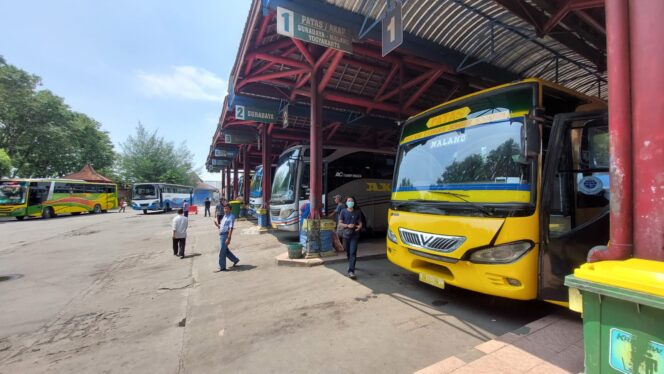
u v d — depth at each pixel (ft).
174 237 32.07
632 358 5.33
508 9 19.21
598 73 29.71
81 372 11.54
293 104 34.60
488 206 13.43
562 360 9.67
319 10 19.86
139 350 13.02
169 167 178.70
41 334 14.84
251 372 10.98
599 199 13.12
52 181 88.12
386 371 10.67
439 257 14.80
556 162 12.85
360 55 27.89
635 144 5.90
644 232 5.78
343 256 27.37
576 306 8.12
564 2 19.33
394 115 41.01
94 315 17.06
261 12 21.25
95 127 160.97
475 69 26.48
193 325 15.23
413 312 15.55
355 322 14.56
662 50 5.55
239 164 95.81
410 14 20.49
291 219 36.17
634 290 5.16
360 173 38.83
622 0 6.06
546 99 13.80
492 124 14.65
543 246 12.59
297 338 13.28
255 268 25.76
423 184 16.75
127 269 27.53
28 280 24.35
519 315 14.90
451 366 9.65
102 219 82.79
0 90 111.45
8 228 62.44
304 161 36.99
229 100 35.47
